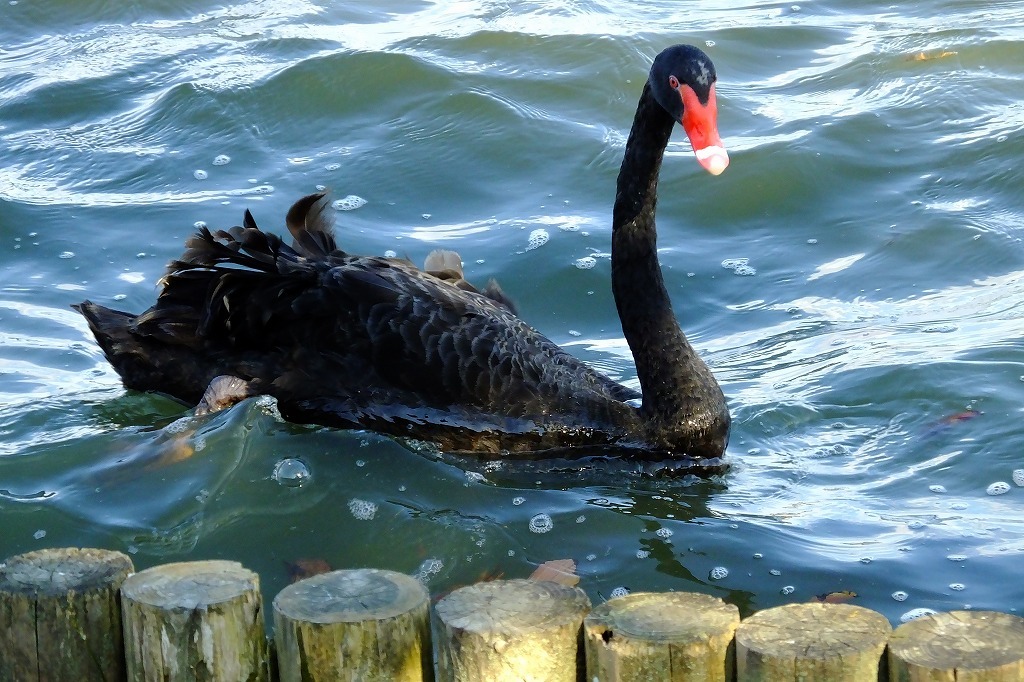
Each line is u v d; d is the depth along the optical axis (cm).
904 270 425
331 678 258
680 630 255
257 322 340
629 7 631
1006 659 249
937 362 363
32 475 325
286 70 533
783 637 253
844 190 473
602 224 447
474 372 334
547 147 495
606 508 322
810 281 422
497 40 568
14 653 264
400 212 454
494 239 437
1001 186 470
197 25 608
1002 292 405
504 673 256
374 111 517
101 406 349
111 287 405
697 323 402
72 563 267
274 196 458
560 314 405
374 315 337
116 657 265
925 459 337
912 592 299
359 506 320
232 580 263
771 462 339
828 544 312
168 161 484
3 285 405
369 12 624
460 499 324
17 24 610
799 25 608
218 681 260
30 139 502
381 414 337
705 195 473
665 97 320
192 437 332
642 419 338
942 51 568
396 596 261
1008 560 306
